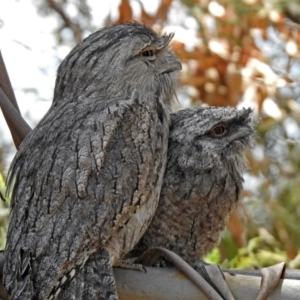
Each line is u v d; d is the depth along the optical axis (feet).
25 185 26.23
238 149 29.78
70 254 24.99
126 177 26.45
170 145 29.12
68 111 27.68
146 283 25.20
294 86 50.26
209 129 29.14
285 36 48.75
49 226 25.25
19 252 25.02
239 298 24.75
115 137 26.89
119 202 26.13
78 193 25.63
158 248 25.53
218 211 29.48
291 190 50.08
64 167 25.89
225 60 47.03
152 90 29.53
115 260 26.23
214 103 47.03
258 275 25.85
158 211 28.99
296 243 46.21
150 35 29.89
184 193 28.81
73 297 24.82
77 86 28.66
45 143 26.81
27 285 24.44
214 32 48.19
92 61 28.68
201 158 28.91
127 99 28.40
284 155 51.72
